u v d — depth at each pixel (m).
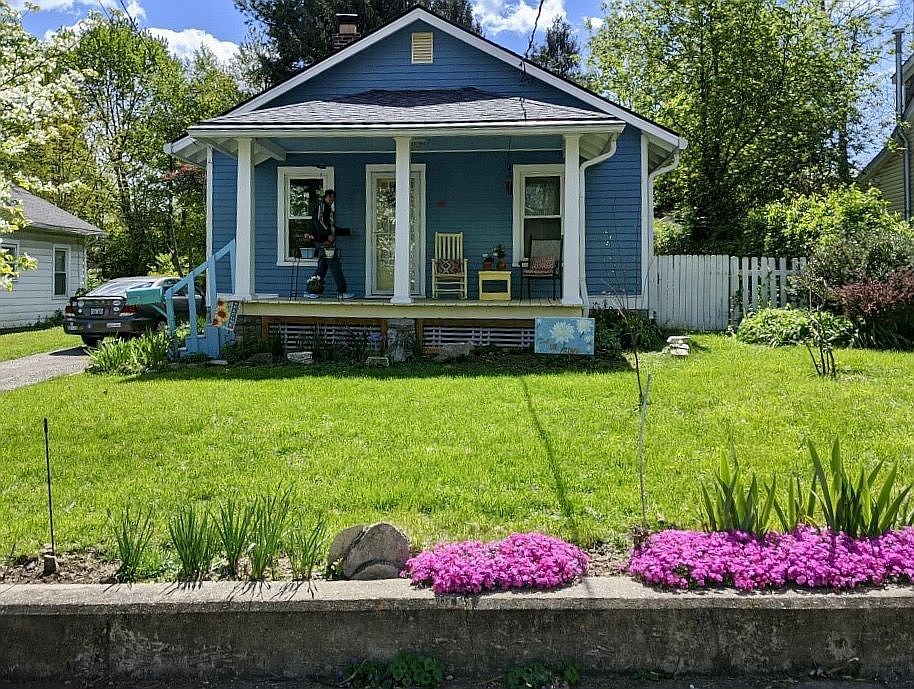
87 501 4.71
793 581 3.22
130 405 7.54
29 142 9.62
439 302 10.98
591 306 13.30
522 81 13.63
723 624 3.12
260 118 11.33
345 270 13.94
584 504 4.51
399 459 5.46
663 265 14.52
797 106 19.81
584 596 3.15
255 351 10.98
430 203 13.63
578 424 6.39
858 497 3.54
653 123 13.14
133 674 3.18
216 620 3.17
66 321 14.54
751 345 11.46
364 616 3.15
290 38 29.73
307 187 13.94
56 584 3.46
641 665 3.14
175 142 14.15
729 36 19.55
